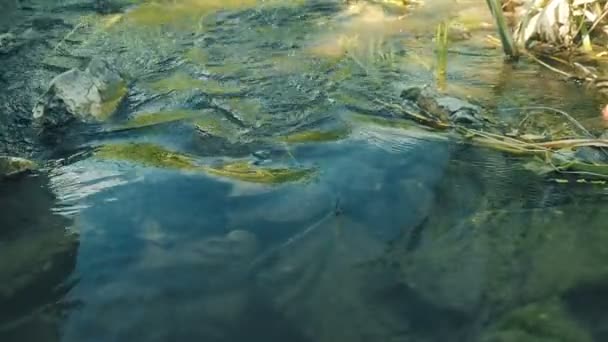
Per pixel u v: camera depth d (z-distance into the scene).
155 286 1.04
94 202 1.24
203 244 1.12
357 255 1.10
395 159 1.34
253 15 2.06
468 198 1.23
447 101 1.51
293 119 1.51
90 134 1.48
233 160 1.36
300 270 1.07
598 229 1.14
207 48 1.86
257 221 1.18
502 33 1.73
